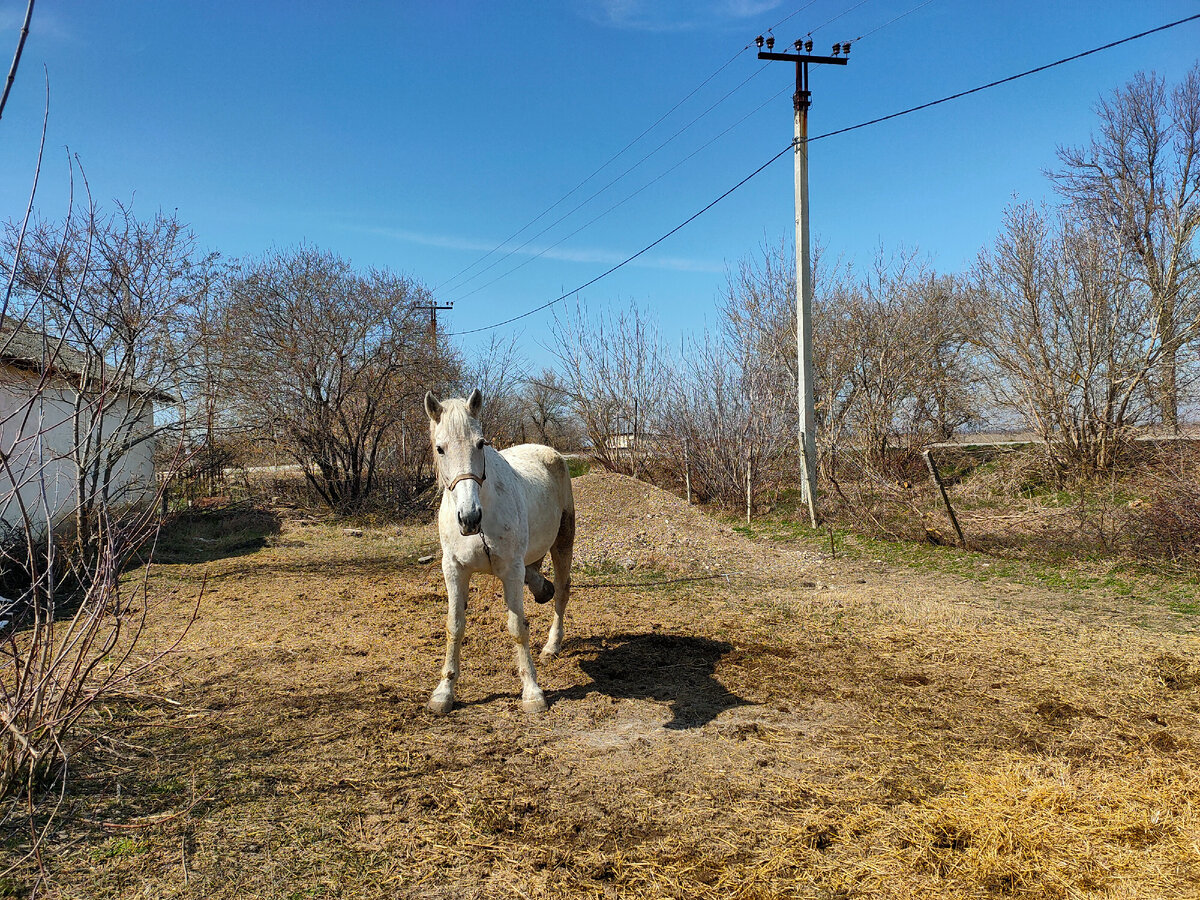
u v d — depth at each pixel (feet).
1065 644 18.52
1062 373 45.11
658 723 14.08
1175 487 28.43
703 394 53.36
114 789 11.20
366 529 43.70
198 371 36.60
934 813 10.57
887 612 22.24
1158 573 26.43
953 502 44.42
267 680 16.35
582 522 35.27
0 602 21.74
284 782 11.53
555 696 15.52
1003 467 49.01
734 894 8.87
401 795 11.17
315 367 48.47
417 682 16.31
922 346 57.31
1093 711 14.35
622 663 17.84
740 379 52.13
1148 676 16.15
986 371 51.67
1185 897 8.64
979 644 18.75
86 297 23.81
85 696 12.67
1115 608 22.45
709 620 22.00
